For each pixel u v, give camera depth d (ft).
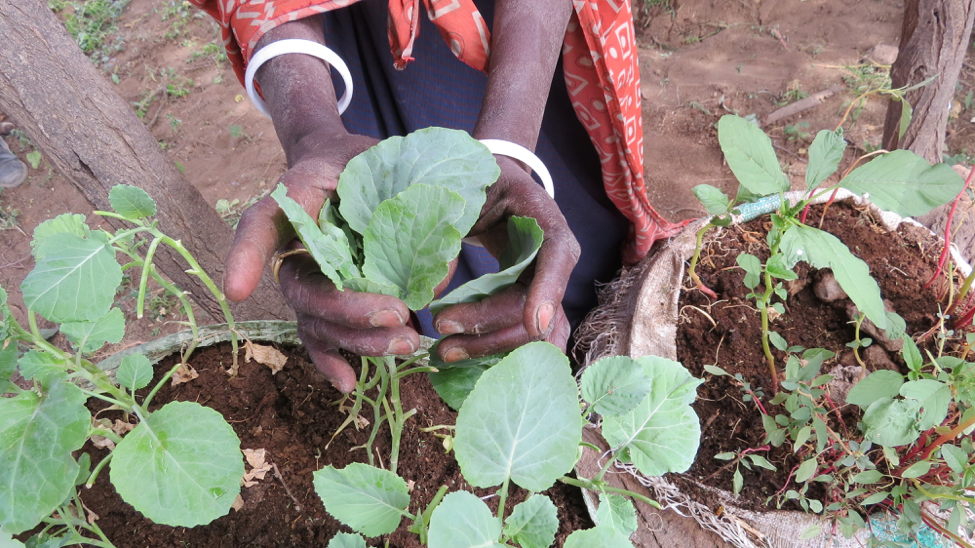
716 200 3.98
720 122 3.21
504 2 3.36
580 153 5.21
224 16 3.33
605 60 3.75
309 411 3.29
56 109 3.43
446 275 1.96
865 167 3.19
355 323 1.94
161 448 2.04
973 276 4.22
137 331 7.53
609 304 5.31
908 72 5.49
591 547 1.74
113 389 2.40
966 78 9.16
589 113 4.25
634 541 3.83
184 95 11.23
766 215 5.27
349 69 4.84
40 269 1.92
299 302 2.06
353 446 3.18
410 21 3.28
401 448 3.20
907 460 3.81
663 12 11.37
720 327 4.68
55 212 9.49
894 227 5.09
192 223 4.08
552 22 3.37
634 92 4.18
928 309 4.62
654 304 4.82
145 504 1.95
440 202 1.93
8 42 3.20
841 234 5.06
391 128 5.33
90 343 2.49
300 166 2.33
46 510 1.84
